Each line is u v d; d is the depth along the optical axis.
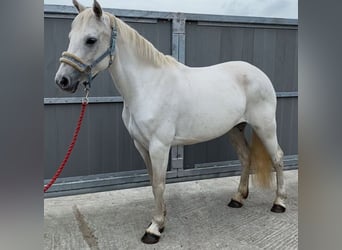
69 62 1.67
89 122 2.56
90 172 2.62
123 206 2.52
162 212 2.04
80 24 1.71
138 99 1.89
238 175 3.05
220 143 2.94
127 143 2.69
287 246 1.95
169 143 1.97
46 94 2.42
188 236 2.07
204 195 2.72
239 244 1.98
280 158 2.41
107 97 2.56
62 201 2.60
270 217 2.34
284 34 2.98
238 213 2.40
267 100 2.32
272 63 2.99
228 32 2.79
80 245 1.97
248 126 3.01
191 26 2.67
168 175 2.77
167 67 1.99
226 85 2.15
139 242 2.00
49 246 1.95
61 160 2.52
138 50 1.88
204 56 2.75
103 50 1.76
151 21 2.56
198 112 2.03
